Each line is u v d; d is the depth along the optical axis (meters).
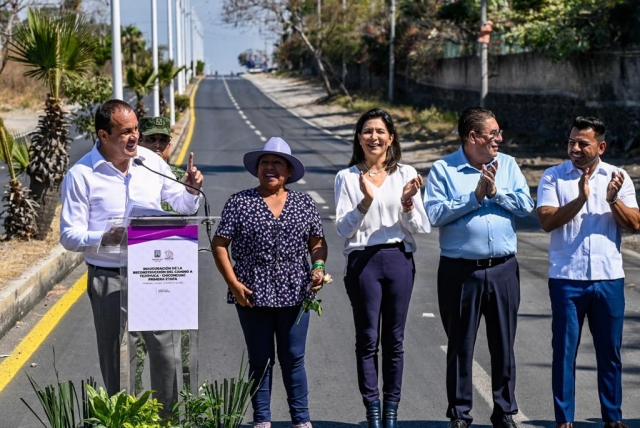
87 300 9.65
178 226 4.70
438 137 32.31
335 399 6.56
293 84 81.94
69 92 14.72
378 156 5.75
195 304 4.73
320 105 56.12
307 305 5.43
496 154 5.80
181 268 4.70
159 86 34.56
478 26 36.78
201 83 88.75
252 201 5.44
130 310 4.68
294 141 34.28
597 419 6.09
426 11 42.16
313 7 57.56
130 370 4.79
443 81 43.97
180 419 4.85
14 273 9.52
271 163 5.42
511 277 5.65
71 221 5.10
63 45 11.99
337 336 8.27
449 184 5.73
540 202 5.79
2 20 27.00
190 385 4.86
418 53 46.34
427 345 7.98
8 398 6.52
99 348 5.25
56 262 10.55
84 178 5.14
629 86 24.02
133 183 5.23
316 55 58.53
